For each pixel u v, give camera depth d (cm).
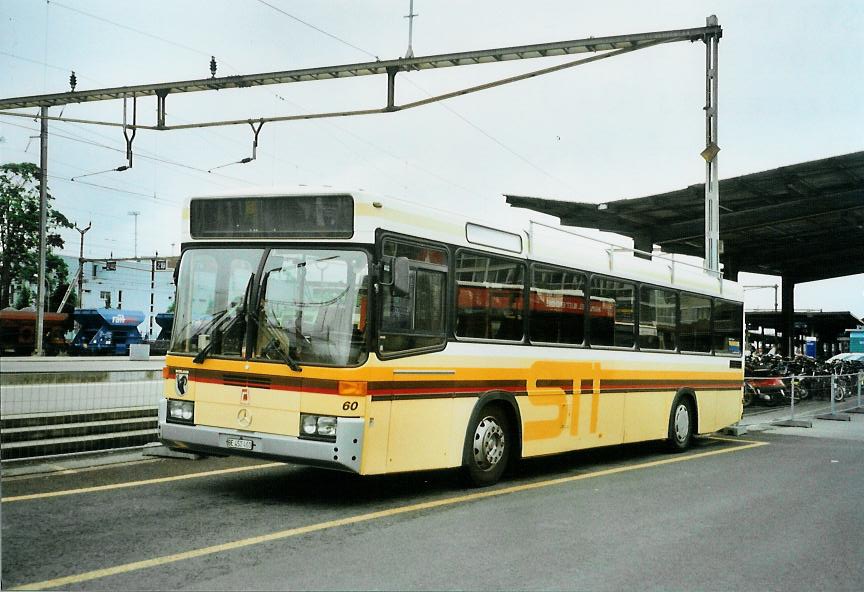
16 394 1116
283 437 726
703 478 1004
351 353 719
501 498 821
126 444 1093
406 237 774
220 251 790
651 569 568
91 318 5078
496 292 898
